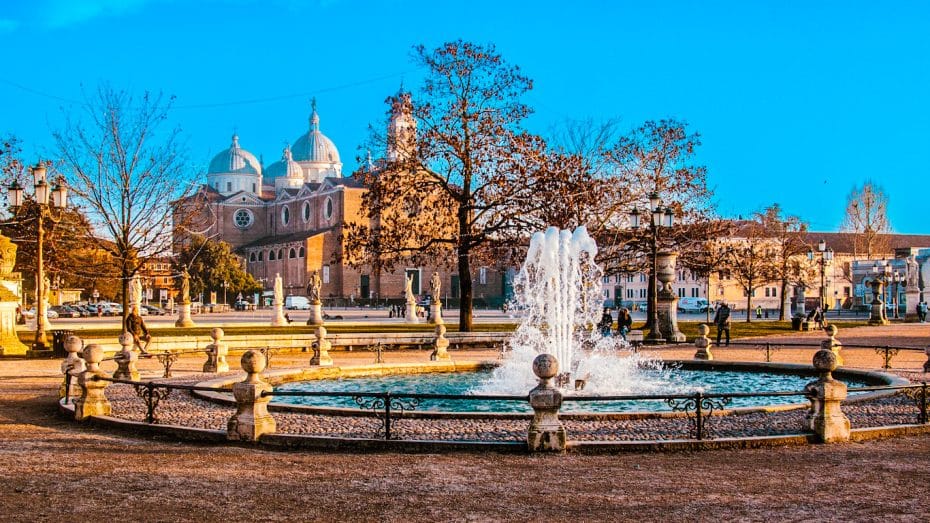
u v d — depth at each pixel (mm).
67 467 12172
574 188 46406
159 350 34344
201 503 10133
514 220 46312
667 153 55469
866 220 111375
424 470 11922
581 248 27984
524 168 46125
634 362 28359
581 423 16047
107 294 97062
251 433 14148
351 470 11945
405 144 48469
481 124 46469
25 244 53844
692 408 17922
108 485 11039
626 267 55406
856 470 11875
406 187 47781
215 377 24562
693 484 11055
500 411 18812
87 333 43688
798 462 12438
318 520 9414
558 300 27875
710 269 60812
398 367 26469
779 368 26719
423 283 141000
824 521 9320
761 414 17172
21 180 51719
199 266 122000
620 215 54688
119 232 42188
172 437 14750
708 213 63531
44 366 28859
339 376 25281
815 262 96938
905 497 10344
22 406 18906
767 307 123438
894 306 84688
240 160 168375
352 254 49031
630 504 10055
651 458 12742
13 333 35125
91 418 16297
